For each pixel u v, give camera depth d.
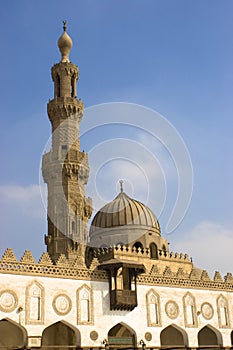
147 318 52.94
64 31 82.31
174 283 56.50
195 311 56.88
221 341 57.81
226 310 59.72
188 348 54.69
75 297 49.38
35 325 46.25
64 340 54.25
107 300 51.19
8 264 46.75
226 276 61.75
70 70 79.56
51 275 48.69
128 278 53.06
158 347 52.59
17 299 46.12
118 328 57.41
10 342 50.16
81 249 69.25
